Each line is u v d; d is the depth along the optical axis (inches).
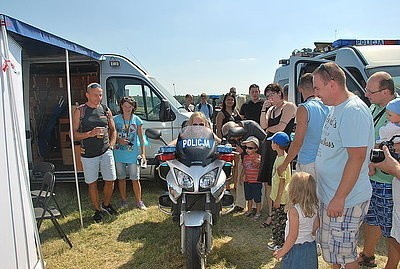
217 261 158.4
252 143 199.0
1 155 118.0
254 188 203.6
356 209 108.9
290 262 117.5
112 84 265.3
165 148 144.5
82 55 239.1
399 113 117.6
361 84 216.4
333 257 113.4
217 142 155.3
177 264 156.9
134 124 224.1
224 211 154.9
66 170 272.4
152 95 265.6
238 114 251.8
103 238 185.6
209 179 135.6
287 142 163.6
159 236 186.2
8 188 120.6
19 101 135.1
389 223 133.3
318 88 110.1
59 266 156.6
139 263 158.7
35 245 139.8
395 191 122.2
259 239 181.3
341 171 110.0
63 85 287.1
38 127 287.9
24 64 265.4
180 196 137.9
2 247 114.1
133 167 225.3
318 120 137.3
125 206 229.1
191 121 167.8
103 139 203.8
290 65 253.8
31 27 156.1
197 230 129.6
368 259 151.8
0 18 126.0
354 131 102.7
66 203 242.5
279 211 162.6
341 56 237.0
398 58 225.3
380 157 115.1
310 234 116.6
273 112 191.5
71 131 196.2
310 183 114.8
